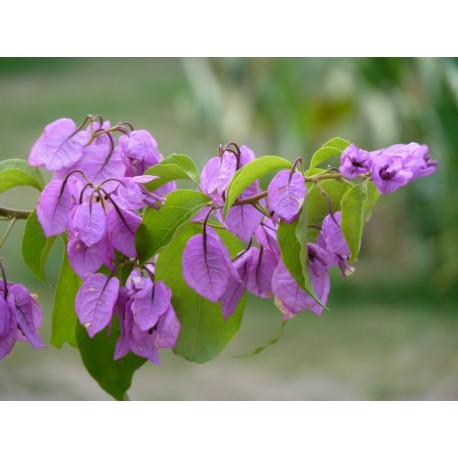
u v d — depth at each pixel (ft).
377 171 2.06
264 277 2.24
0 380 6.46
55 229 2.19
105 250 2.19
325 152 2.18
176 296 2.26
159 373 6.87
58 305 2.34
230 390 6.46
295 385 6.52
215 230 2.25
